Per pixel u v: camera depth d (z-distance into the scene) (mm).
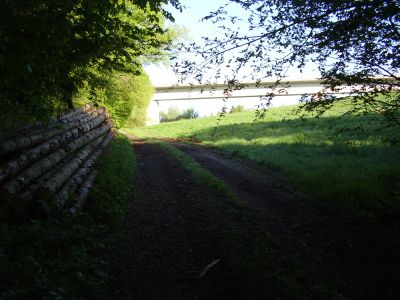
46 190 6340
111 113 28422
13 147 6855
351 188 8531
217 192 9328
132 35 7176
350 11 5277
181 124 34000
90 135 13422
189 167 12547
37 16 5211
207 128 27375
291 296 4734
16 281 3895
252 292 4863
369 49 5945
